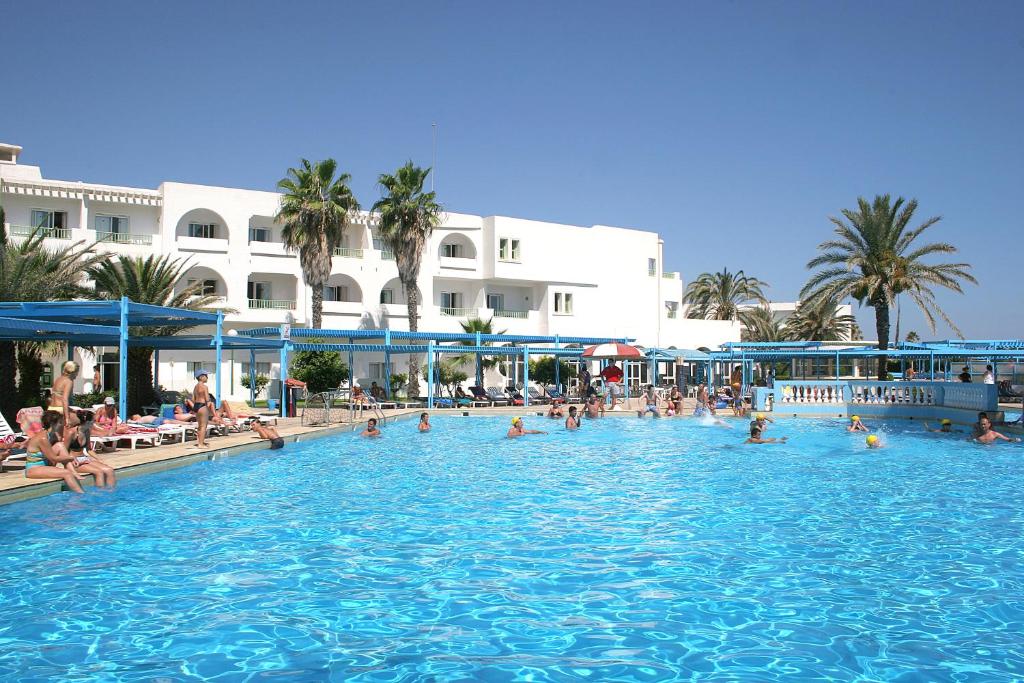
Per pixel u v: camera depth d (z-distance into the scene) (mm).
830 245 40062
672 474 15359
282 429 22547
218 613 6957
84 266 26734
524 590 7613
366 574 8133
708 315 77250
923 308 38656
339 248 47812
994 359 38562
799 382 29547
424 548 9219
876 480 14500
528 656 6043
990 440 20656
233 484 13758
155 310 19281
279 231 46031
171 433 17562
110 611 6992
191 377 41188
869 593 7512
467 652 6121
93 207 40219
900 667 5816
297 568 8344
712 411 31062
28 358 22750
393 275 48656
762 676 5672
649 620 6809
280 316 44656
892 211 38656
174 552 8961
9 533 9836
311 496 12625
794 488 13602
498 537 9773
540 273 53781
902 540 9609
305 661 5930
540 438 22984
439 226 50500
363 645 6254
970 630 6555
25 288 22062
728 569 8320
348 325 47000
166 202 41281
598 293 56844
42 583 7785
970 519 10844
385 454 18766
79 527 10172
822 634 6477
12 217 38062
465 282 53031
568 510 11555
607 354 32688
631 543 9469
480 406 34781
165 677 5629
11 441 13766
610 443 21656
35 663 5867
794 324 70000
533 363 50094
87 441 14062
